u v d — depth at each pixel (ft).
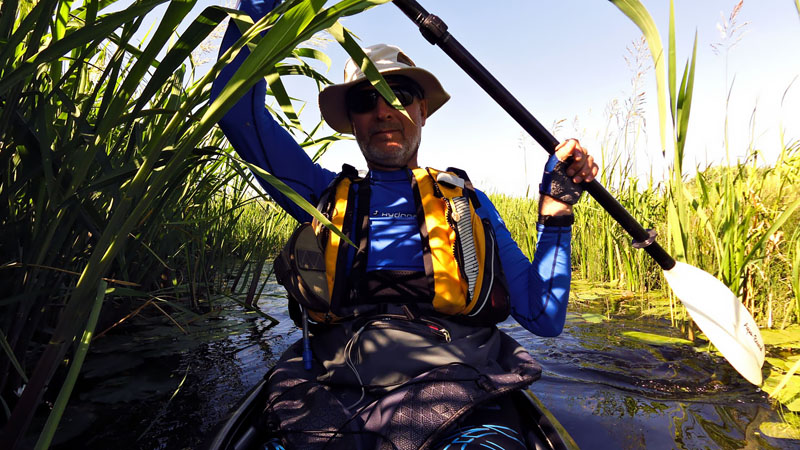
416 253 4.45
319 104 5.95
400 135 5.22
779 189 8.65
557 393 6.01
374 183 5.00
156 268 8.36
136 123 3.99
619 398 5.85
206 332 8.53
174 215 7.20
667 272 5.58
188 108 2.74
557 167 4.48
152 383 6.10
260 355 7.46
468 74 4.43
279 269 4.30
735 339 5.40
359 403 3.80
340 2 2.38
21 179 3.61
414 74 5.42
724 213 8.87
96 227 4.02
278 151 5.29
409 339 3.99
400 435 3.25
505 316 4.48
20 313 4.36
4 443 2.67
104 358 6.82
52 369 2.74
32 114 3.59
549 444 3.58
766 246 8.82
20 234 4.34
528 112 4.48
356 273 4.40
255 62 2.35
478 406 3.73
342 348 4.13
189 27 2.76
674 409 5.51
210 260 10.50
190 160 3.67
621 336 8.73
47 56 2.54
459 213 4.47
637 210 12.67
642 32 3.52
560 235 4.59
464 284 4.25
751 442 4.71
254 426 3.84
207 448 3.34
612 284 13.96
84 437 4.71
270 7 4.66
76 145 3.42
